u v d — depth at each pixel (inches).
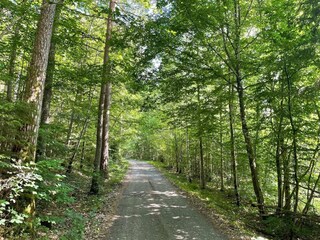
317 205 543.5
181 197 535.8
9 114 224.1
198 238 290.8
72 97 705.6
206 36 457.4
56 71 449.4
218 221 361.1
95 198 460.8
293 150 395.5
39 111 253.9
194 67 448.8
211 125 525.7
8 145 231.5
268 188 583.5
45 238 227.9
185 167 1170.0
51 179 247.4
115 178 769.6
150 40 398.0
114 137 1007.0
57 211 344.5
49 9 270.2
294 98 370.9
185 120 589.9
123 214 384.5
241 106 458.3
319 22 294.7
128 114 954.7
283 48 341.7
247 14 458.6
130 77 475.5
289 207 422.0
